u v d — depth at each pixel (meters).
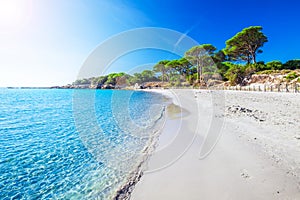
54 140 8.00
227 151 4.79
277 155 4.20
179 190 3.37
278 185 3.08
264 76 25.30
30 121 13.36
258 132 6.02
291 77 21.33
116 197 3.49
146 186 3.70
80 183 4.21
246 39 32.78
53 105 25.95
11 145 7.36
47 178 4.53
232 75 29.47
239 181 3.33
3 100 35.94
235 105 11.88
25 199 3.71
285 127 6.33
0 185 4.25
